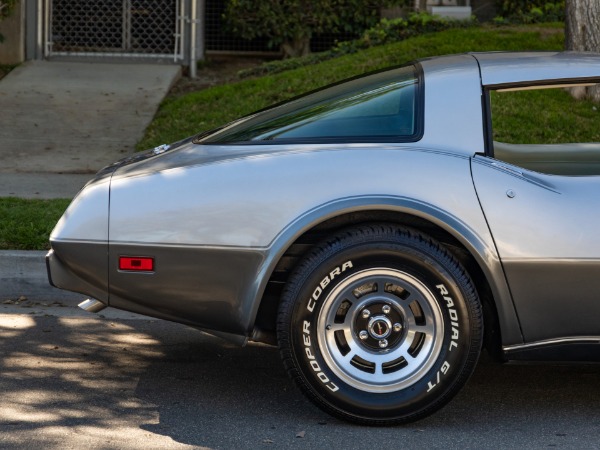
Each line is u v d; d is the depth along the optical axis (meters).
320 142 4.87
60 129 12.05
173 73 14.98
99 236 4.79
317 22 15.93
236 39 16.97
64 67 15.09
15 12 15.19
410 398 4.71
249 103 12.34
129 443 4.56
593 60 5.07
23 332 6.38
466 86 4.91
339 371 4.72
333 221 4.78
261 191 4.73
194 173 4.82
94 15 15.97
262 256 4.69
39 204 8.64
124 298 4.83
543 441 4.66
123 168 5.04
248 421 4.88
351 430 4.76
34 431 4.69
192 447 4.52
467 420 4.93
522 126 9.97
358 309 4.71
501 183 4.69
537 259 4.64
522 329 4.73
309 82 12.74
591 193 4.71
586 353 4.78
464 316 4.66
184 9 15.71
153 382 5.47
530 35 13.88
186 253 4.73
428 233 4.84
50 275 4.95
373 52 13.58
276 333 4.83
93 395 5.23
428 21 14.88
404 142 4.80
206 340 6.33
